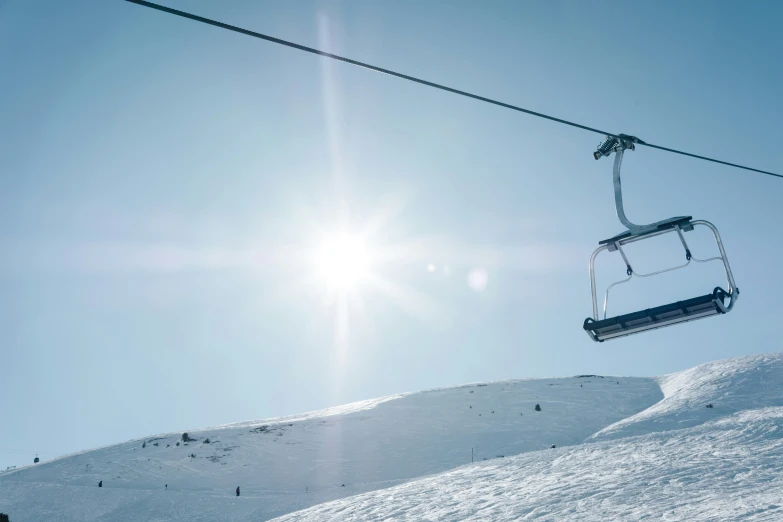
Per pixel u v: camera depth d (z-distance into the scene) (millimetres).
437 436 61781
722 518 15391
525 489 25562
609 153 8797
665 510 17656
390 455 56438
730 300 8094
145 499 45688
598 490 22344
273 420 84062
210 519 40250
